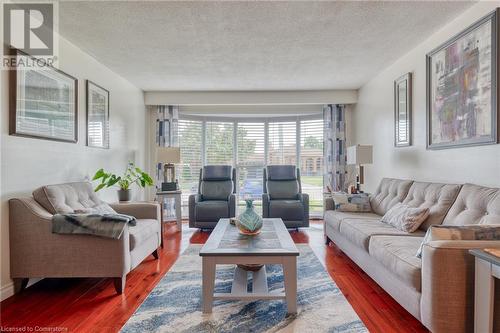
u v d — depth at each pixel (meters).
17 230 2.38
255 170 6.19
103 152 3.94
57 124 2.96
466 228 1.74
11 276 2.40
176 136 5.68
